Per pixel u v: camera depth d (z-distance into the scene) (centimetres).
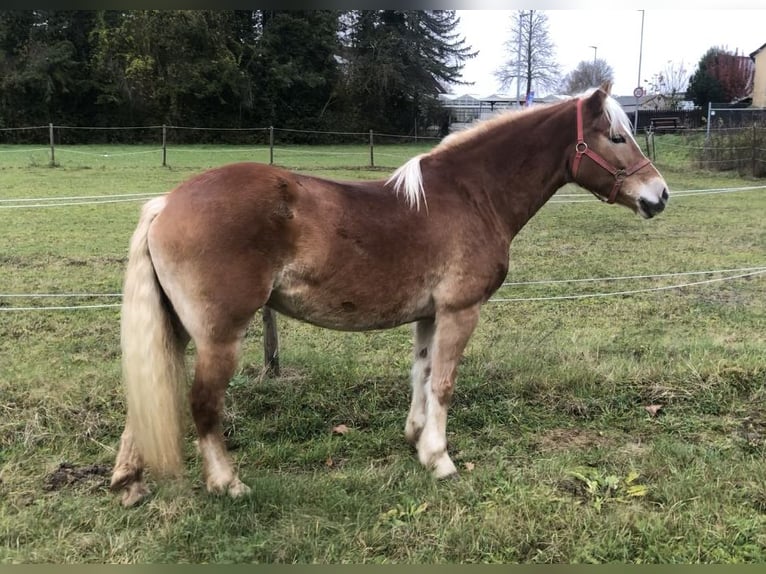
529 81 4953
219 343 262
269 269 262
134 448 278
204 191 258
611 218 1142
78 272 689
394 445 346
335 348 487
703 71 4050
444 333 302
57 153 2259
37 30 3155
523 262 791
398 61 3900
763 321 556
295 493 284
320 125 3741
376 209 282
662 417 372
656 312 586
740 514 271
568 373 412
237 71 3372
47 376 402
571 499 281
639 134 2580
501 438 352
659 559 242
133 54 3225
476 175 309
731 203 1307
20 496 281
